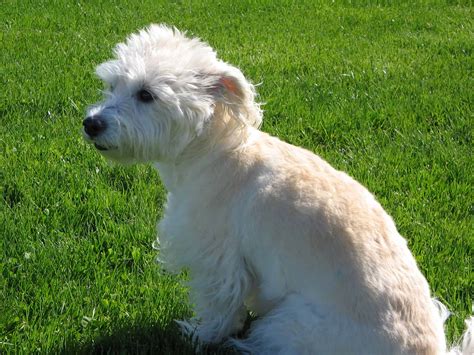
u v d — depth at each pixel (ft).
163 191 5.88
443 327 4.56
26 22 10.64
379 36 10.46
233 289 4.56
